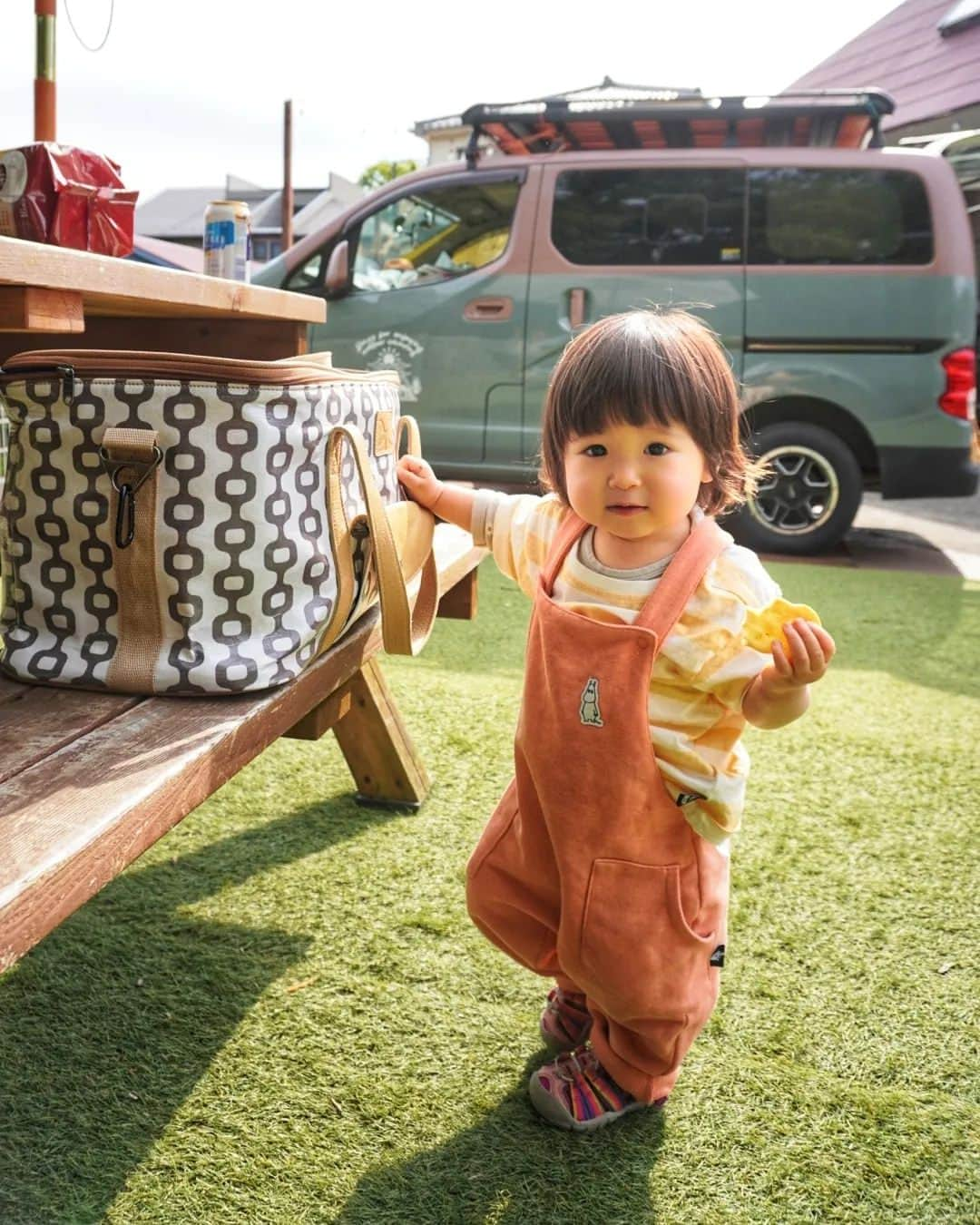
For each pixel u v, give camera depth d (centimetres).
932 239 508
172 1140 128
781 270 516
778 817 222
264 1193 121
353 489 148
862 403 518
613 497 119
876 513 700
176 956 165
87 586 133
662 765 121
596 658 120
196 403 125
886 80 1096
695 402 118
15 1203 117
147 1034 146
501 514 152
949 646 363
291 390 130
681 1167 128
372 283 564
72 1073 138
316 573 138
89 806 99
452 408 551
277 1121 132
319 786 229
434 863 196
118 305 186
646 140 585
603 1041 134
